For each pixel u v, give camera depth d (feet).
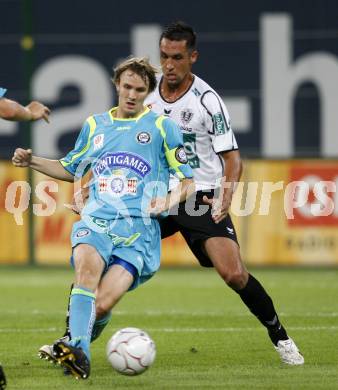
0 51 226.99
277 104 223.71
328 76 223.30
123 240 85.10
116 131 87.30
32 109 81.92
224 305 152.35
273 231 210.59
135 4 225.15
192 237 97.76
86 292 81.97
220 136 99.25
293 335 118.21
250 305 95.61
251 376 89.30
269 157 209.87
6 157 212.43
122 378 88.07
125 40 225.56
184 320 133.90
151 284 185.88
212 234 96.84
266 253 210.59
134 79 86.07
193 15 224.33
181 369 93.81
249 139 224.53
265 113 223.71
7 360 99.19
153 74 87.15
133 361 80.94
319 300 157.89
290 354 96.22
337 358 100.63
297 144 223.92
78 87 225.97
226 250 95.71
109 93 225.56
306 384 84.74
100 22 225.76
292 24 223.51
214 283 187.42
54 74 226.17
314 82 223.51
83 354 78.28
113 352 81.61
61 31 225.97
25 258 215.10
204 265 100.94
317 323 129.70
